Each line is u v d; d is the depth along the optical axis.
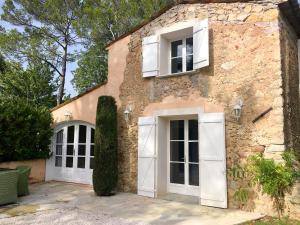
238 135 6.34
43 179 10.28
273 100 6.04
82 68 17.69
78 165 9.79
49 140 10.23
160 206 6.39
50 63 17.58
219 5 6.98
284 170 5.53
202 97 6.95
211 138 6.58
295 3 6.38
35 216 5.57
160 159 7.57
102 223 5.09
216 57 6.85
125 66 8.55
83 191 8.26
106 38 16.59
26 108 9.60
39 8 16.36
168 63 8.05
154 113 7.69
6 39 15.36
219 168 6.39
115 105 8.27
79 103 9.70
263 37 6.34
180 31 7.56
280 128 5.88
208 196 6.45
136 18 16.09
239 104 6.37
